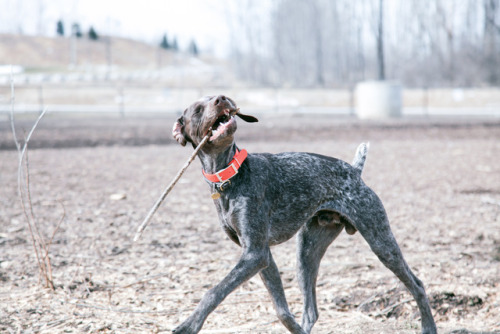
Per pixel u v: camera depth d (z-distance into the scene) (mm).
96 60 89000
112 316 4844
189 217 8328
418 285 4398
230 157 3822
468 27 52062
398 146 15977
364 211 4184
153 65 91375
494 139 17484
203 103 3713
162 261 6406
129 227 7789
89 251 6750
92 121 25078
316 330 4742
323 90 38469
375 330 4727
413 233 7551
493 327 4840
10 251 6684
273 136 18609
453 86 42406
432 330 4410
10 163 13133
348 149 15289
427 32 54000
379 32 30953
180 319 4879
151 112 31266
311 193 4102
